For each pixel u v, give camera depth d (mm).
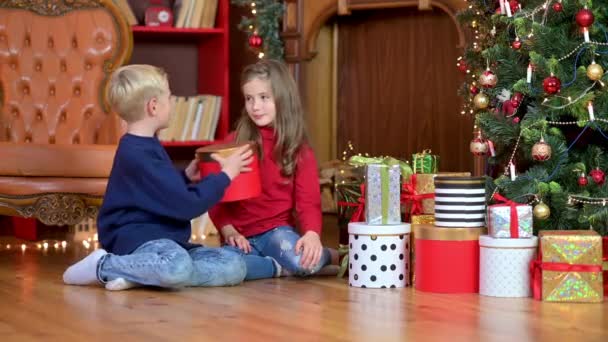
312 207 3160
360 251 2920
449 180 2814
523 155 3227
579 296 2643
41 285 2953
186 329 2217
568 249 2646
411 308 2525
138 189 2908
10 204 3623
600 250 2646
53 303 2600
